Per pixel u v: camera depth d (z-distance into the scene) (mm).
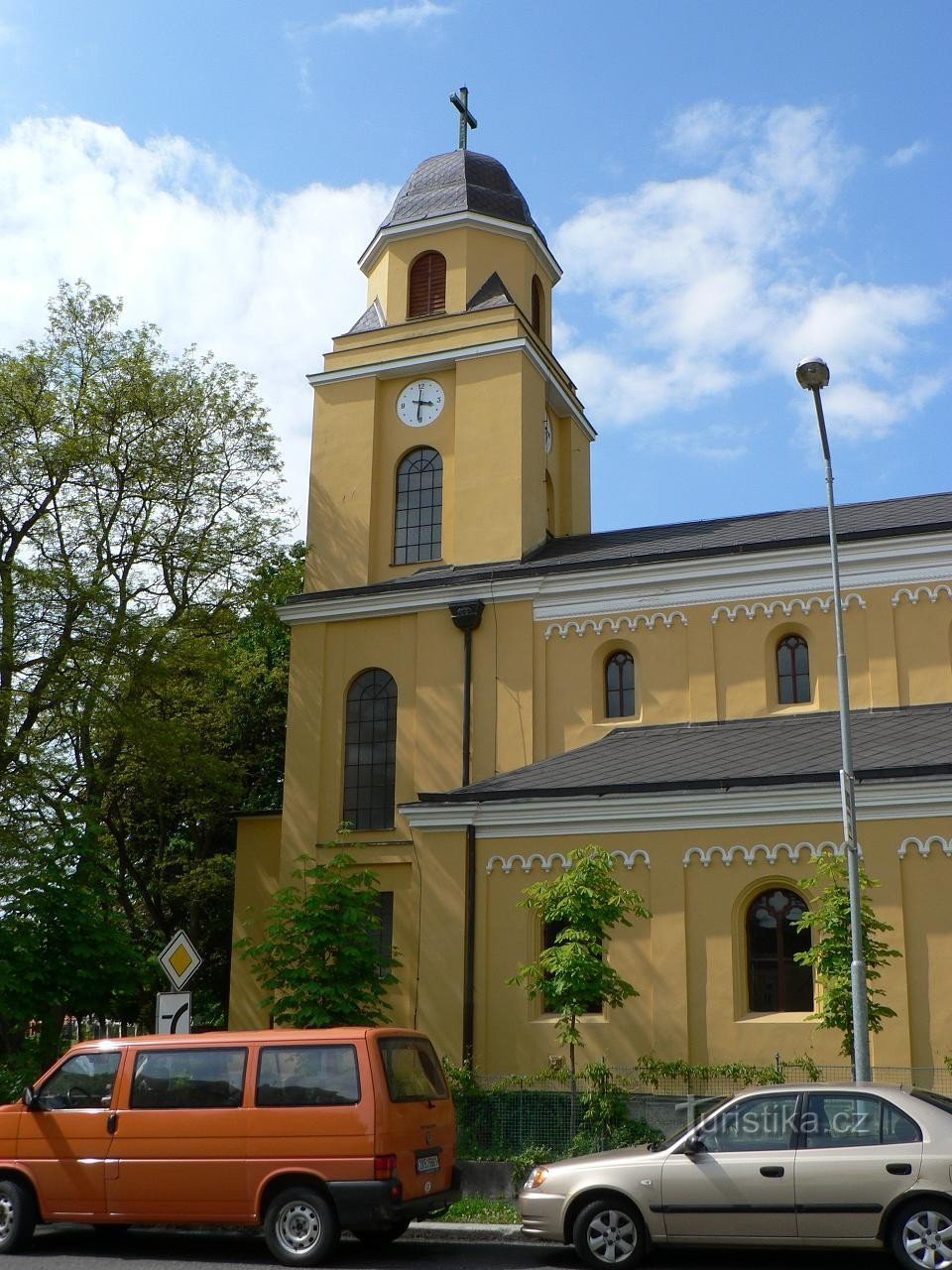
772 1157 13508
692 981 22547
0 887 22656
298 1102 15016
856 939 17453
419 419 33656
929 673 26359
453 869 24734
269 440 35719
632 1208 13844
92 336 33656
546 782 24812
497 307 33219
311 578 33125
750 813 22797
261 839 32281
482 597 30016
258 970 24297
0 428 31828
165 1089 15617
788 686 27656
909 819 21734
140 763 34938
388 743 30516
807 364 19047
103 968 22875
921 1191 12898
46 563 31781
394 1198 14477
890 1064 20938
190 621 34031
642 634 28656
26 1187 15805
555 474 36188
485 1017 24016
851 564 27312
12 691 29391
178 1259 15039
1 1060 23703
